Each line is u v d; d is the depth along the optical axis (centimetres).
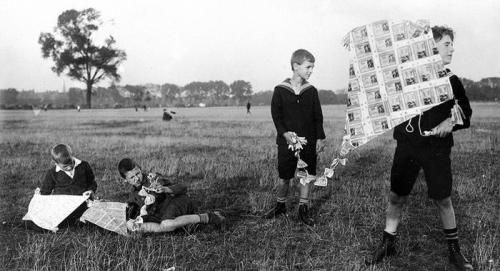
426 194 651
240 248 441
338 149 1175
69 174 557
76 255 420
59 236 484
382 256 403
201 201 636
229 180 786
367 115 412
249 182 764
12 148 1280
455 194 648
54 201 518
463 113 383
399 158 392
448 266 391
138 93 9756
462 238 459
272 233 485
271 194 666
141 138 1609
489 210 568
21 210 596
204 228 505
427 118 382
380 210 567
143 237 475
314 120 539
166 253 427
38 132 1953
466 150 1124
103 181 774
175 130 2058
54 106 8425
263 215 557
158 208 498
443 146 379
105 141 1486
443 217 387
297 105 530
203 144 1380
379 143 1330
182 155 1116
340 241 457
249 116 3800
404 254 418
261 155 1102
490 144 1227
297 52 533
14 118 3616
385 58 404
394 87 400
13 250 441
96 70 8356
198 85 15575
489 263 384
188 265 399
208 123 2641
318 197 647
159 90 13638
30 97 11894
